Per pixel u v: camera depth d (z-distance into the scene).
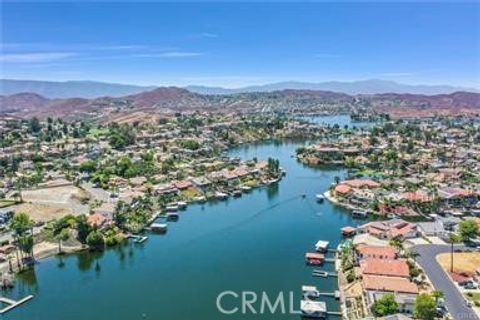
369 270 151.25
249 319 134.38
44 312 140.38
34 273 169.62
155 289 155.62
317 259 173.75
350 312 134.38
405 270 150.75
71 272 170.38
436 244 186.38
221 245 196.12
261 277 163.00
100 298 149.38
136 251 190.88
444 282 148.75
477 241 187.38
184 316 137.25
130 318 136.62
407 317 124.88
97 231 196.62
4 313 139.62
